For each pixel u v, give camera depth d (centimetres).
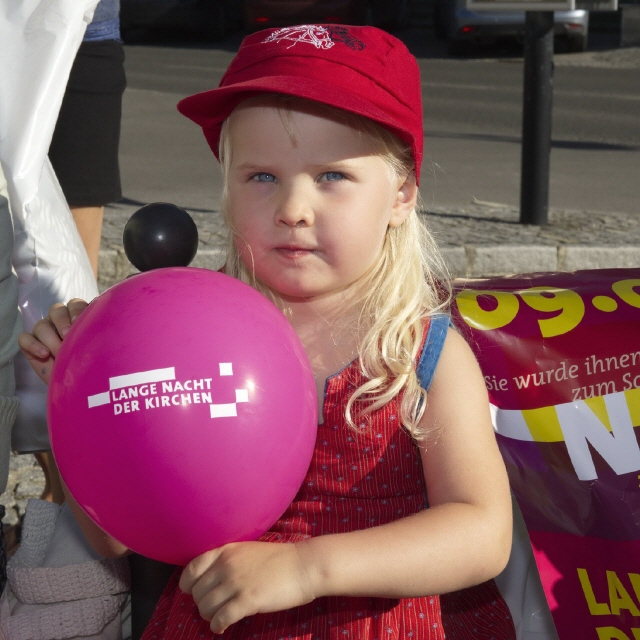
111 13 335
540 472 172
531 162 601
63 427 129
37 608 181
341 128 150
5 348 184
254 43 157
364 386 159
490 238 568
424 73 1427
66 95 331
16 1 224
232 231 162
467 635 168
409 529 143
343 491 161
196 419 123
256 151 152
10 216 188
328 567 136
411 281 169
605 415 173
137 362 125
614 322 176
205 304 132
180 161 803
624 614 167
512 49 1636
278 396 130
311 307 167
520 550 182
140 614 172
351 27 158
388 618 154
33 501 189
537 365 175
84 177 340
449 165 813
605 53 1612
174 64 1489
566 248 551
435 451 156
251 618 154
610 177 773
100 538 165
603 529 169
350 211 152
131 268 525
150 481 124
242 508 129
